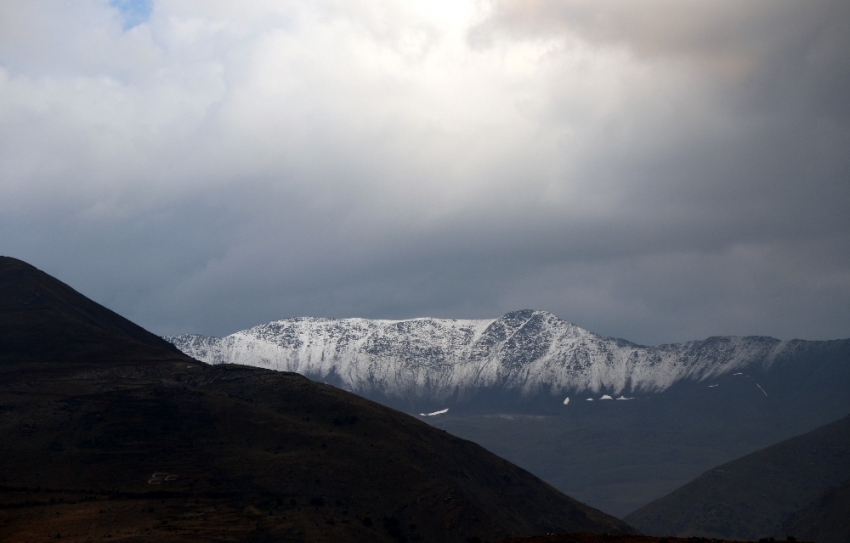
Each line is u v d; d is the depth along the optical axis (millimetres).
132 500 173000
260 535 162000
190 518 165625
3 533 152375
